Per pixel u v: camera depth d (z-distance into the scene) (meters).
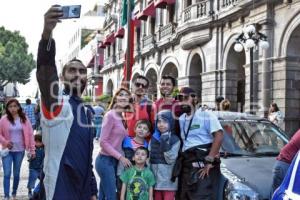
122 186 5.89
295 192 3.62
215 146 5.42
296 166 3.79
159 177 5.78
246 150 6.59
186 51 26.08
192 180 5.42
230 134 6.83
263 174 5.62
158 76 31.84
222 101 11.12
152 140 5.91
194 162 5.46
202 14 23.33
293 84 16.83
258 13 17.95
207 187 5.36
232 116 7.33
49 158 3.66
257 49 17.88
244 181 5.43
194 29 23.69
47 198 3.64
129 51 15.48
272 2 17.25
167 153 5.68
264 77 17.53
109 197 5.94
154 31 33.62
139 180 5.82
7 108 8.42
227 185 5.38
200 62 25.80
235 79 21.70
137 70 36.53
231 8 20.25
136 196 5.79
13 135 8.40
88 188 3.86
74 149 3.71
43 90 3.38
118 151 6.01
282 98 16.84
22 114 8.51
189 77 25.89
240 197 5.20
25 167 12.78
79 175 3.73
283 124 16.11
